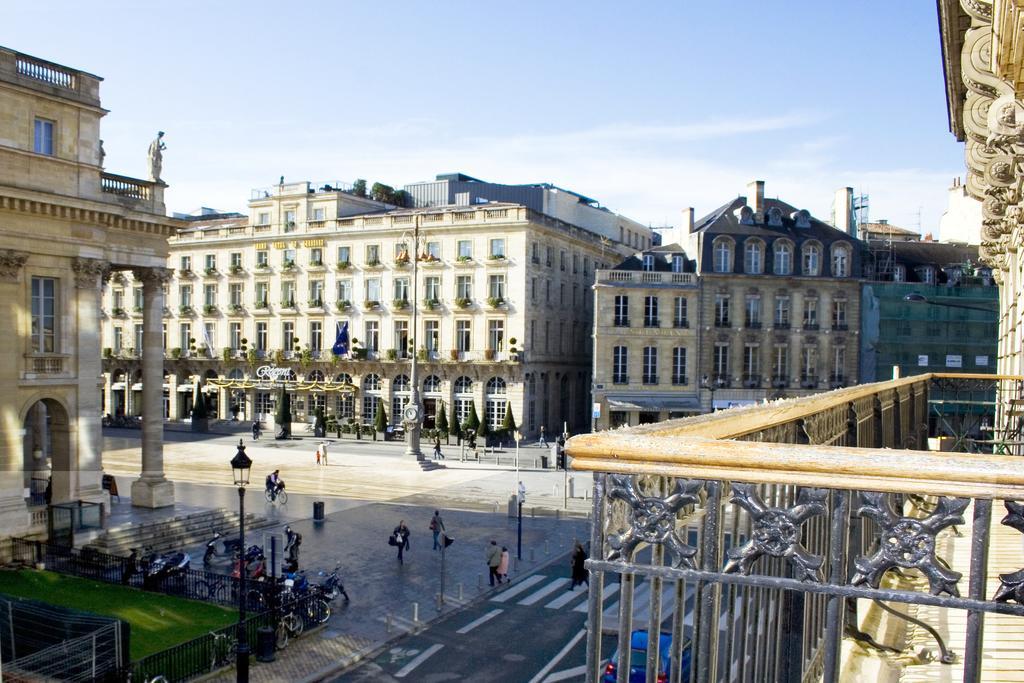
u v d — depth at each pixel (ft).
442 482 145.59
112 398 252.21
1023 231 44.83
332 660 64.23
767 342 187.01
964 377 49.26
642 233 296.71
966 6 25.38
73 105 93.66
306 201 228.63
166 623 67.82
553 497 131.85
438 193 258.78
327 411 220.43
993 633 18.54
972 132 35.63
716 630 9.04
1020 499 7.52
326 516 115.96
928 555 7.91
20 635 57.77
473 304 202.39
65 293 94.02
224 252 236.02
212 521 102.73
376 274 214.28
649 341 186.39
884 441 33.91
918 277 195.52
